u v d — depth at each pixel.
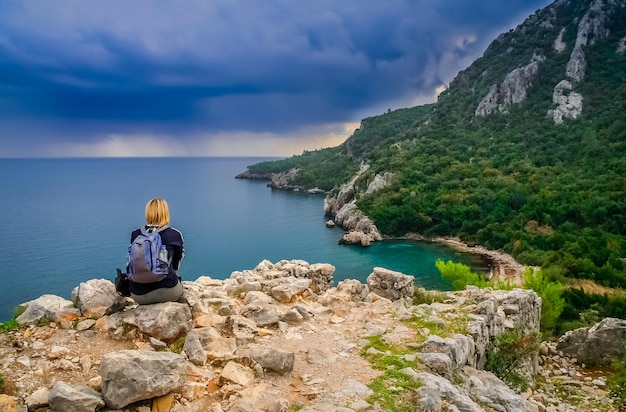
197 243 102.81
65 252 86.81
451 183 108.62
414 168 121.94
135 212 146.50
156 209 7.52
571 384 13.72
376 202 110.62
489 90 159.25
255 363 6.75
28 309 7.77
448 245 89.62
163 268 7.18
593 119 122.75
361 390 6.39
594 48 157.88
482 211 93.75
